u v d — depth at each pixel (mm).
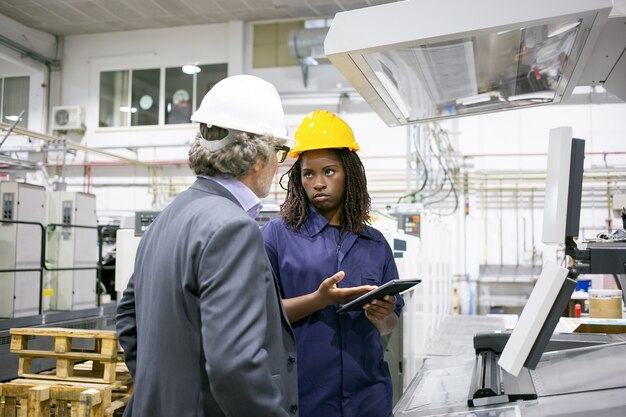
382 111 1665
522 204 6938
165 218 1090
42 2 6754
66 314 3256
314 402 1373
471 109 1681
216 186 1087
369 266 1469
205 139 1090
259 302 951
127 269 2654
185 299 982
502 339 1591
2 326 2822
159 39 7680
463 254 7020
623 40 1271
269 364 1021
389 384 1457
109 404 2121
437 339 3641
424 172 5484
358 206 1516
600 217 6586
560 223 935
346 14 1131
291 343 1114
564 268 921
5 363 2771
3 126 5031
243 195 1106
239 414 920
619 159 6621
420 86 1427
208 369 907
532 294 962
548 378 1215
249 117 1088
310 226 1487
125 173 7781
